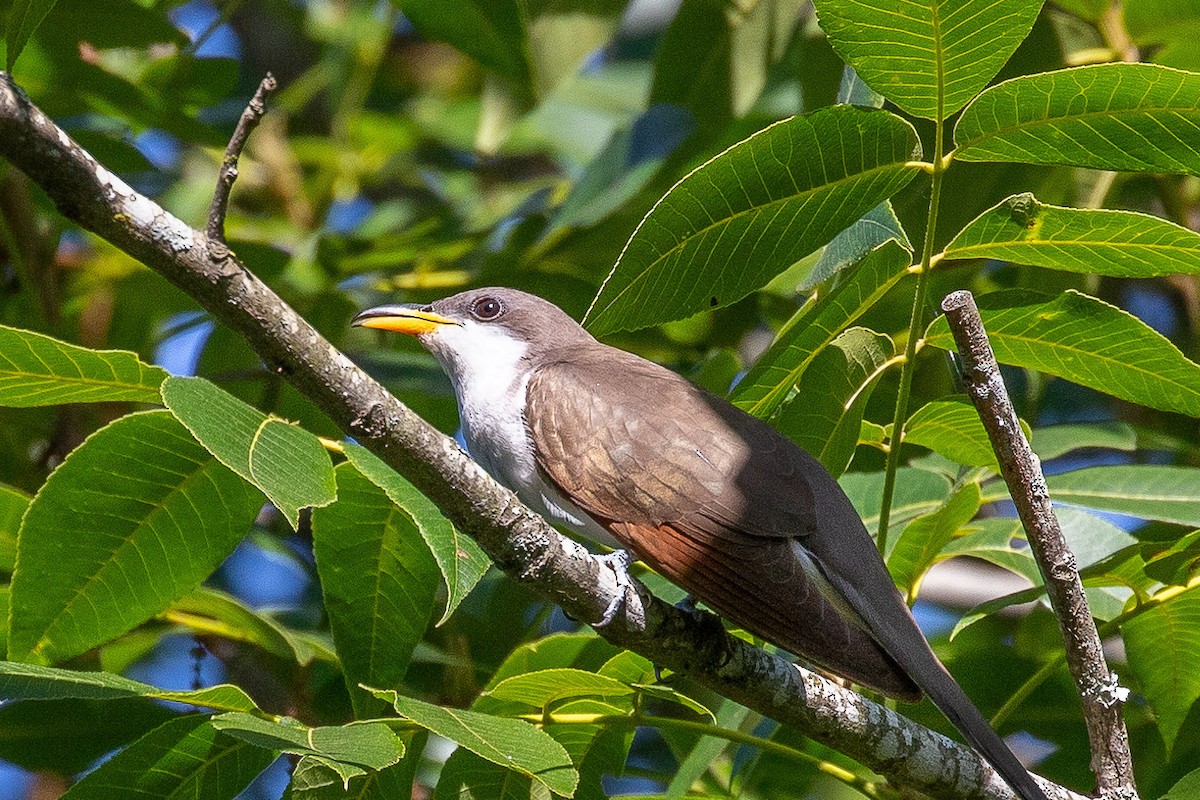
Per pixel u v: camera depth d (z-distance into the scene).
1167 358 8.02
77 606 7.53
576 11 12.55
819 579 8.14
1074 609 7.18
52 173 5.57
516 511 6.73
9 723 10.26
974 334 6.83
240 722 6.34
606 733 8.12
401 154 16.88
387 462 6.43
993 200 11.84
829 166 7.39
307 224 16.14
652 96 12.84
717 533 8.14
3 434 13.32
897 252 7.76
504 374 10.23
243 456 6.11
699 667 7.41
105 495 7.35
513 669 8.81
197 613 10.63
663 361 13.15
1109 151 7.30
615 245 12.98
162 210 5.86
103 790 7.15
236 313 5.99
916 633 7.96
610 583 7.12
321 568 8.07
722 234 7.58
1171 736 9.02
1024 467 7.00
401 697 6.68
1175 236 7.42
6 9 11.73
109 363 7.00
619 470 8.55
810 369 8.35
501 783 7.66
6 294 14.05
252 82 18.11
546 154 17.98
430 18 11.51
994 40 6.87
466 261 13.86
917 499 9.96
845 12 6.81
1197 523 9.13
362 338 14.09
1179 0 11.19
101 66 12.19
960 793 7.70
